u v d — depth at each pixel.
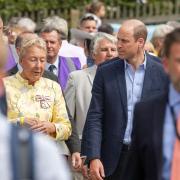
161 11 21.72
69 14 20.42
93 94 8.38
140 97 8.25
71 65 10.90
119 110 8.25
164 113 5.53
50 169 4.13
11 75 8.91
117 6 21.34
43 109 8.34
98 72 8.41
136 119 5.58
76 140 8.67
